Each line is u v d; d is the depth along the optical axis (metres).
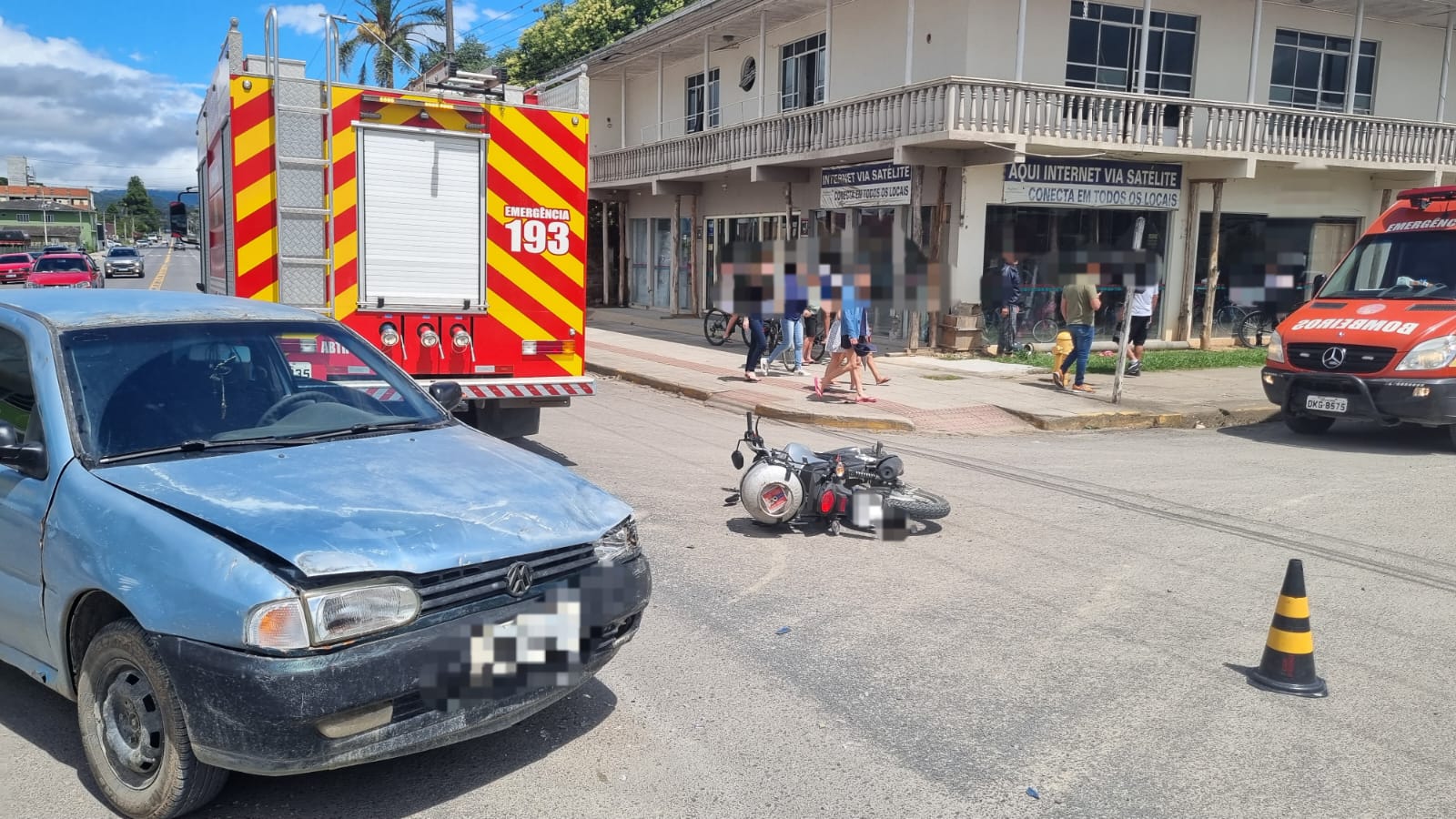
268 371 4.52
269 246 7.48
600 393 14.30
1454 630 5.54
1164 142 17.55
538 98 9.05
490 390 8.32
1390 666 5.03
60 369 4.01
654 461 9.52
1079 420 12.15
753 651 5.06
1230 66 19.62
